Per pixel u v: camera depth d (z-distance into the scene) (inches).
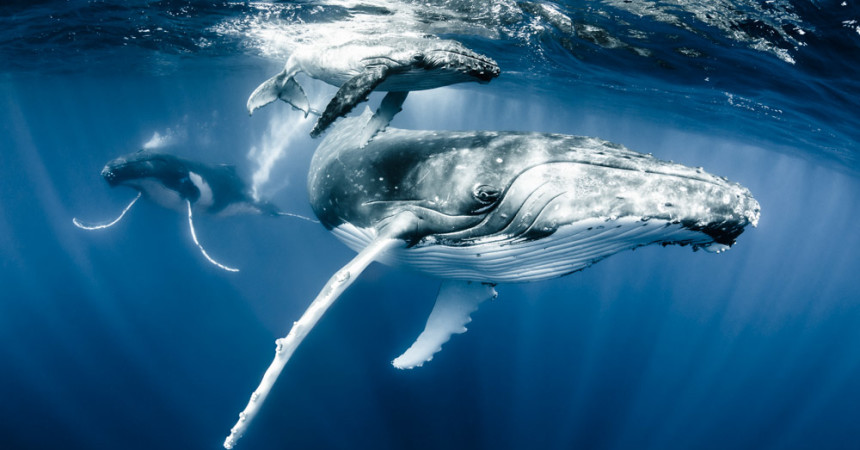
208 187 609.9
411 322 730.8
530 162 134.0
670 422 605.0
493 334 727.1
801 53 348.2
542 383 617.9
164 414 543.8
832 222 2532.0
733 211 118.1
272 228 1168.2
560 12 368.5
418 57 114.0
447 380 593.6
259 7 441.4
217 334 729.0
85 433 509.0
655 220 118.3
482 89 1096.2
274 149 1245.7
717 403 689.0
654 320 964.0
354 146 175.0
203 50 715.4
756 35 339.3
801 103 496.4
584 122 1455.5
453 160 145.4
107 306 835.4
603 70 551.8
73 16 490.3
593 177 125.8
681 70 481.4
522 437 510.3
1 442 487.2
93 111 1732.3
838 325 1411.2
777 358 969.5
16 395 576.4
